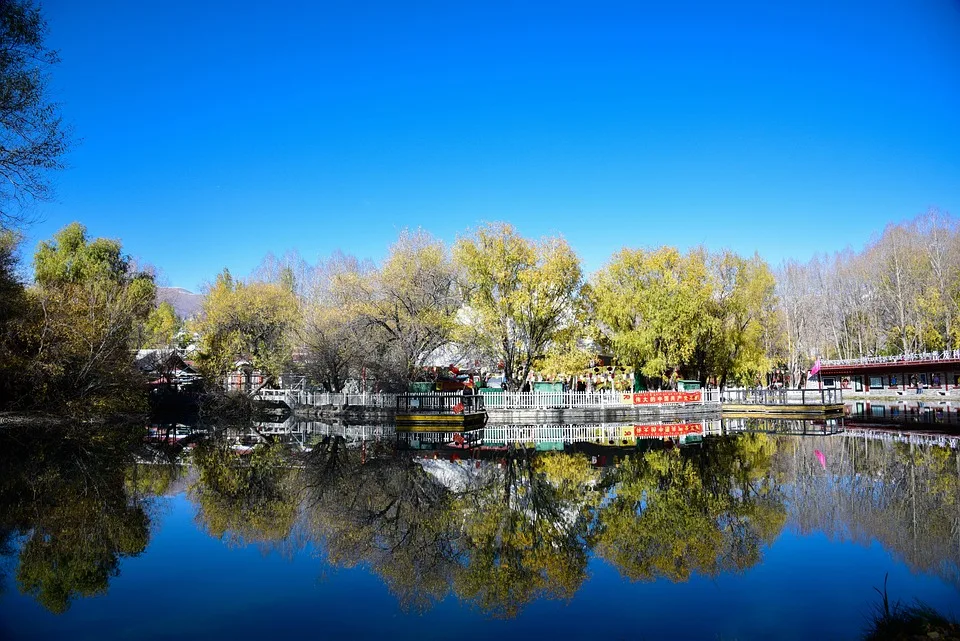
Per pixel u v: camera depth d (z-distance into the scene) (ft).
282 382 168.25
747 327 159.12
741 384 181.57
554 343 137.49
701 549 39.06
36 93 60.18
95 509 51.29
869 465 70.54
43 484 61.82
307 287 236.02
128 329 132.05
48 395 113.50
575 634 26.84
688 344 143.54
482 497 55.88
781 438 101.09
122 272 178.50
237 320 162.81
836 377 236.22
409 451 88.58
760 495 54.49
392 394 130.41
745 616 28.35
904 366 187.01
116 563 37.68
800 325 235.20
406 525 46.21
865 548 38.55
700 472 67.31
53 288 122.93
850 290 256.52
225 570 36.11
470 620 28.53
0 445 88.33
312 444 97.71
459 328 134.10
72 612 29.68
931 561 35.73
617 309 143.84
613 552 38.86
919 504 50.14
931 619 24.91
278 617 29.01
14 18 57.93
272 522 47.32
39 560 38.09
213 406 143.84
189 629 27.53
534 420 128.36
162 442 99.40
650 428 119.96
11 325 106.63
